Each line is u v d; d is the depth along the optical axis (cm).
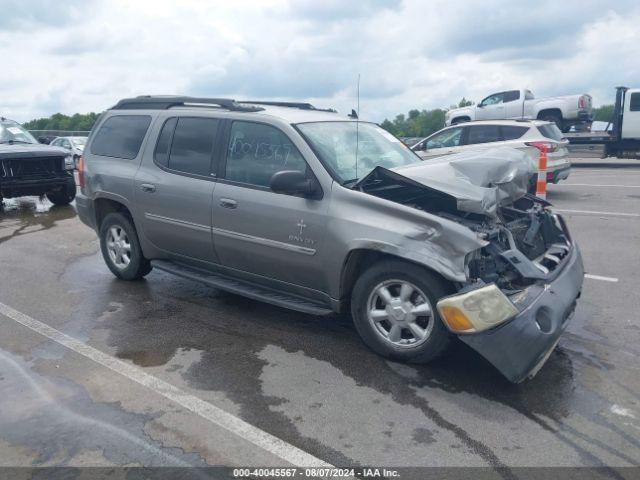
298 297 481
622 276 645
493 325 366
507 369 366
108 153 616
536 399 373
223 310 543
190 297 582
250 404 369
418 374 408
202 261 540
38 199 1366
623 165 2042
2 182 1119
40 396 379
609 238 830
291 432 337
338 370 416
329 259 437
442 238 389
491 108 2133
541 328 375
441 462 308
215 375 410
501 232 432
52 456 314
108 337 480
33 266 710
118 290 606
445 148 1322
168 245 562
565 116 1995
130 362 432
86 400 374
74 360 436
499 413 357
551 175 1204
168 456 314
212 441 328
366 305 432
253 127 495
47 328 501
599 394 380
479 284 379
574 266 448
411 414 356
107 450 320
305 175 453
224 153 508
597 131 2005
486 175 434
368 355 441
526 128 1250
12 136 1260
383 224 411
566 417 352
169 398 377
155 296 585
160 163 557
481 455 314
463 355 438
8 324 512
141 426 343
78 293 598
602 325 500
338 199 434
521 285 408
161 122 566
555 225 501
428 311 404
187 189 525
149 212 564
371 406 366
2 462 309
